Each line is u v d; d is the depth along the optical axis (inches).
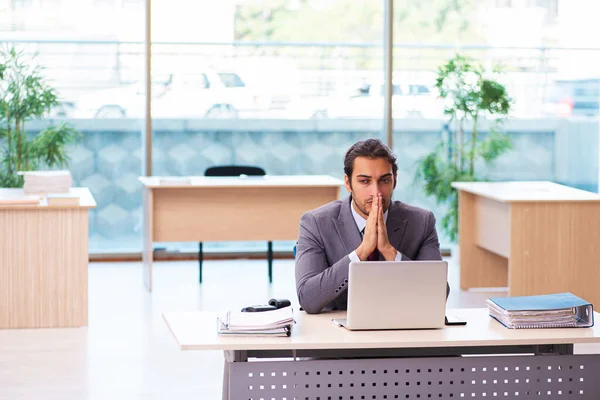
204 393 195.2
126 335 243.6
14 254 246.7
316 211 152.5
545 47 371.6
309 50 363.3
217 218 305.0
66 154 350.9
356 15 364.5
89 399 190.9
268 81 362.3
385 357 139.4
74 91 350.6
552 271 267.1
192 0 354.3
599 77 375.6
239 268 346.6
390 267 130.6
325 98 366.0
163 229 302.5
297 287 145.2
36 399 190.2
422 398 133.1
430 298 132.3
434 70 367.2
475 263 303.9
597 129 376.8
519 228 265.1
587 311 137.3
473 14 367.9
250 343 124.5
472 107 364.8
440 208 370.3
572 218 266.7
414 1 365.1
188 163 360.5
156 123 356.2
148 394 194.4
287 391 129.5
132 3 352.2
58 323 250.7
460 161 369.1
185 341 125.1
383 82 367.2
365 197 142.9
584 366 135.9
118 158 357.4
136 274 333.7
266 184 298.5
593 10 373.1
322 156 368.5
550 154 374.9
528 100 371.9
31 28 345.1
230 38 358.3
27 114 344.5
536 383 135.5
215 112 360.5
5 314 247.6
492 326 136.1
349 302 130.9
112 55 352.5
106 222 359.3
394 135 368.2
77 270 250.2
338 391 130.6
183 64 355.9
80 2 348.5
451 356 139.8
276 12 360.5
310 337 127.8
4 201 243.3
